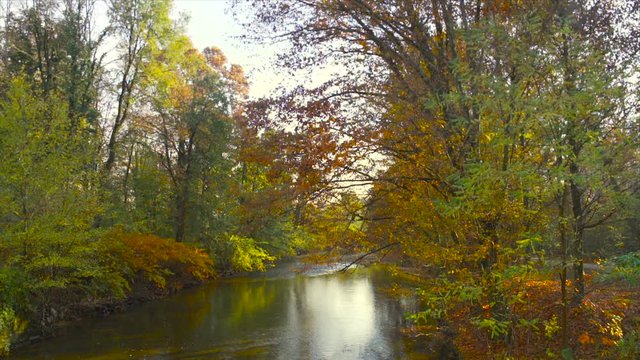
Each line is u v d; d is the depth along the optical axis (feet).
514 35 21.72
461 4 28.73
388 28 34.24
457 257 24.18
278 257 128.77
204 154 90.68
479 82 20.72
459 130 26.78
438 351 40.14
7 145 47.96
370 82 36.65
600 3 27.14
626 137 20.12
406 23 33.86
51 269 51.24
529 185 18.74
